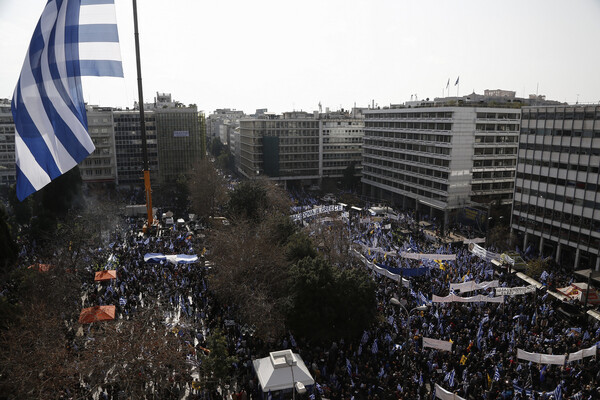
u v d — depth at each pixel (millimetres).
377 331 45719
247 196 93000
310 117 184875
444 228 101438
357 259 64375
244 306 47250
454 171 111625
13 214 98938
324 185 166000
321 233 71000
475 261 68625
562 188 80812
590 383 35938
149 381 34031
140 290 55094
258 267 51938
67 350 35250
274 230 68125
